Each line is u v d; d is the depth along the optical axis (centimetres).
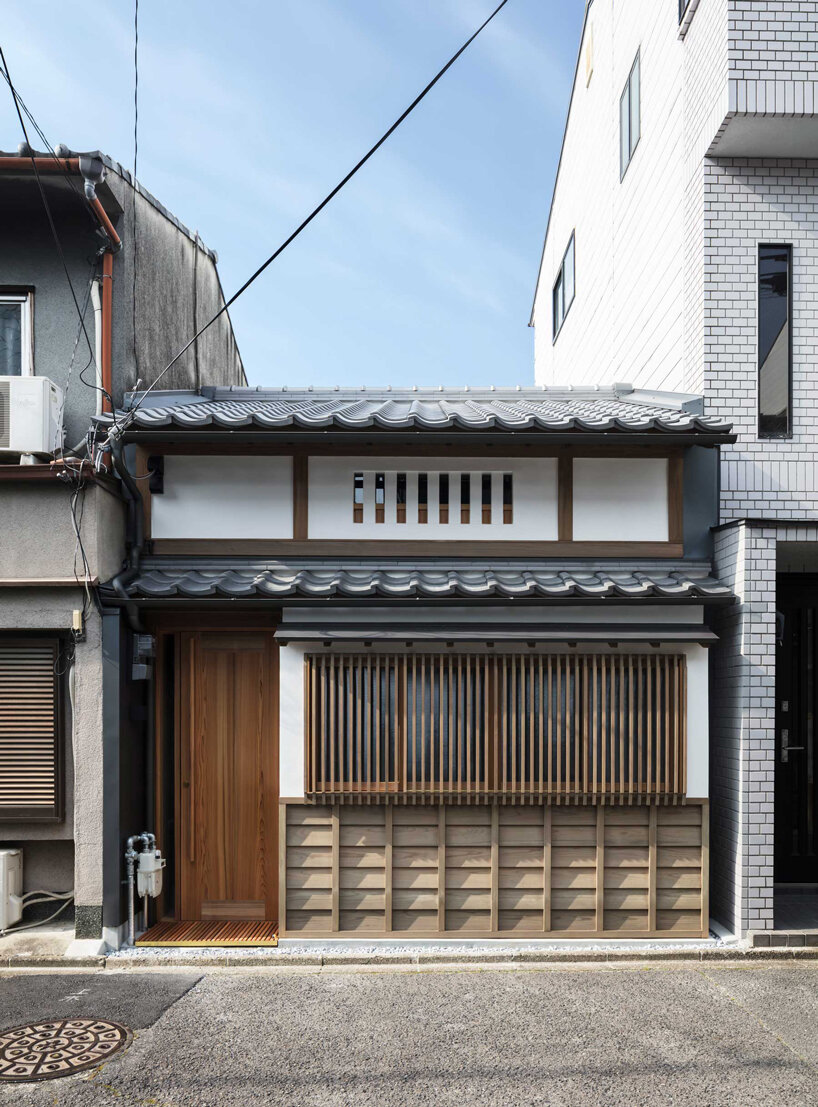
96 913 595
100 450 607
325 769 602
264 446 646
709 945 598
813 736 785
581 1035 468
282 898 607
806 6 664
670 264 834
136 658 615
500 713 608
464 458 654
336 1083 416
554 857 614
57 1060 439
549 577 629
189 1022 484
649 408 749
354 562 646
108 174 704
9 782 616
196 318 1057
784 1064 436
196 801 658
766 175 730
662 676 617
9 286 710
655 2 897
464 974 563
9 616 598
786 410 728
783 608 793
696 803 613
